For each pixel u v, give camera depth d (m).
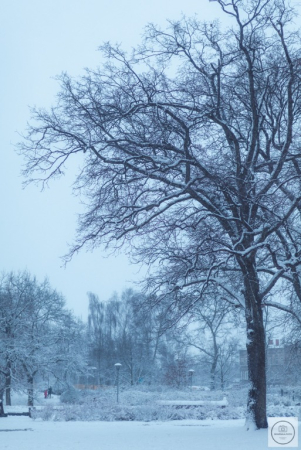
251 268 18.44
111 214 18.80
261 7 17.73
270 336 38.41
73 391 48.97
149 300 20.58
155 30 18.94
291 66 17.19
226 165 18.55
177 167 18.92
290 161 20.02
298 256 18.95
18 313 46.91
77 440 17.11
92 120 18.20
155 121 18.22
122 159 18.64
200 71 19.27
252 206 18.41
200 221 18.06
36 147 18.98
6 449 14.49
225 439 16.50
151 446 14.95
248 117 19.91
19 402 57.09
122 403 37.06
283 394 46.34
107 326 67.38
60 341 52.06
